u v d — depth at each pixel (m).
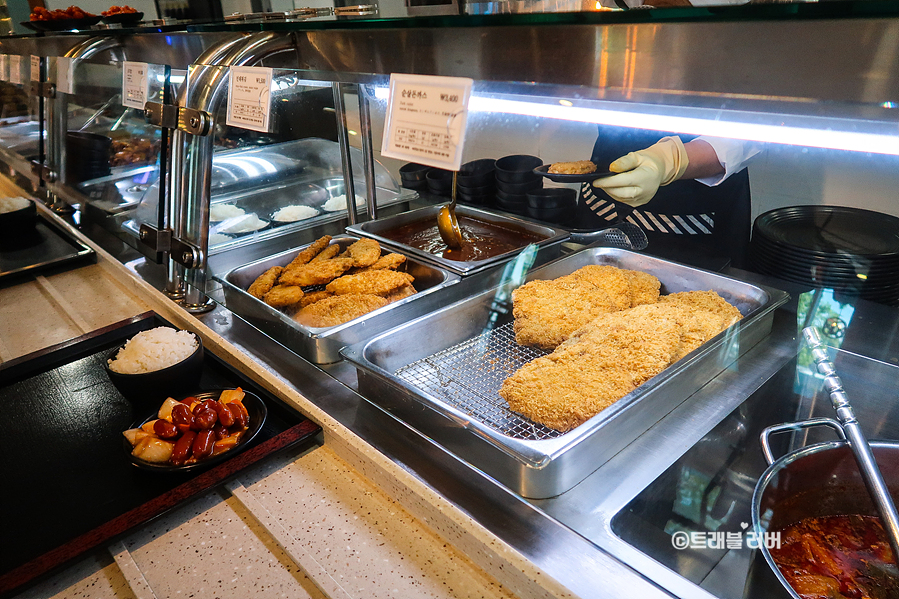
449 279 1.69
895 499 0.89
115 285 2.25
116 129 2.42
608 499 0.97
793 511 0.86
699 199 1.93
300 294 1.76
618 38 0.84
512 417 1.18
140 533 1.09
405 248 1.90
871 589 0.77
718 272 1.58
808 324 1.37
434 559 0.98
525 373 1.23
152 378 1.42
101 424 1.46
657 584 0.81
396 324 1.57
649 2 0.88
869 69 0.64
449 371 1.37
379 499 1.12
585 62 0.89
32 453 1.35
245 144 2.33
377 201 2.31
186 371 1.48
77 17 2.77
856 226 1.52
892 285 1.42
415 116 1.07
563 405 1.10
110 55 2.30
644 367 1.20
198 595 0.95
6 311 2.09
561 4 1.04
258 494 1.15
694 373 1.17
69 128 2.75
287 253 2.01
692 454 1.05
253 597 0.95
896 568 0.79
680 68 0.79
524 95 0.98
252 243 2.12
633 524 0.98
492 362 1.41
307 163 2.48
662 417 1.13
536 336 1.43
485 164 2.16
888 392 1.13
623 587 0.82
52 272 2.38
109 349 1.80
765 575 0.71
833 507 0.88
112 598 0.98
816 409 1.17
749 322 1.26
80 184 2.78
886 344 1.27
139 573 1.00
